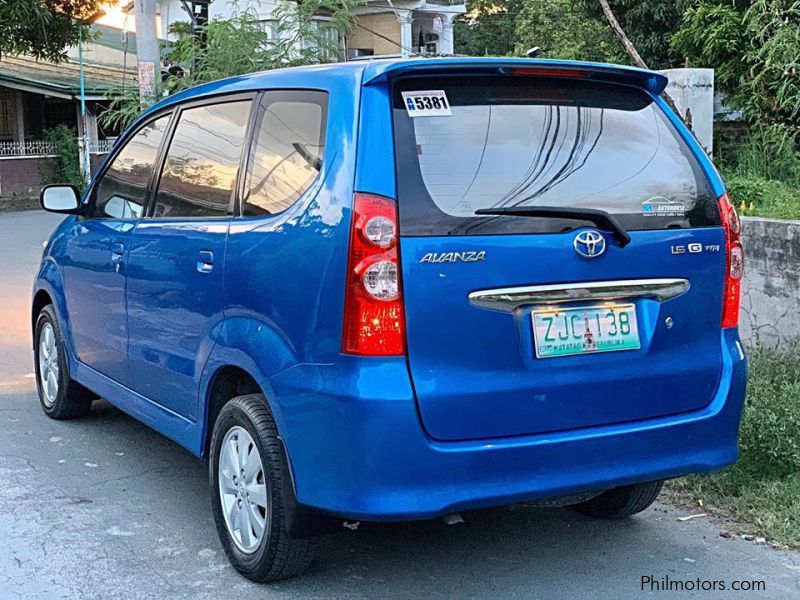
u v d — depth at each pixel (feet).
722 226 12.73
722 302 12.73
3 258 46.55
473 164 11.37
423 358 10.83
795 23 30.81
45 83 82.94
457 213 11.06
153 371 15.35
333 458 10.98
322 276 11.12
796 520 14.47
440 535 14.49
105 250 16.93
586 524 14.96
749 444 16.05
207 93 15.02
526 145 11.78
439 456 10.81
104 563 13.39
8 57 94.89
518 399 11.23
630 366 11.91
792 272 20.12
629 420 11.97
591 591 12.61
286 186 12.26
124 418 20.54
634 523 14.97
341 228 11.00
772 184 26.84
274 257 11.93
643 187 12.25
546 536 14.48
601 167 12.10
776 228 20.34
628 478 11.89
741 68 34.12
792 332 20.22
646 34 46.01
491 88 11.86
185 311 14.01
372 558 13.64
